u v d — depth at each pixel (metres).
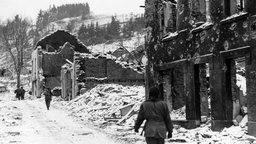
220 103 14.67
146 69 20.45
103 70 40.97
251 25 13.19
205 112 18.23
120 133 15.94
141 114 7.69
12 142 13.01
